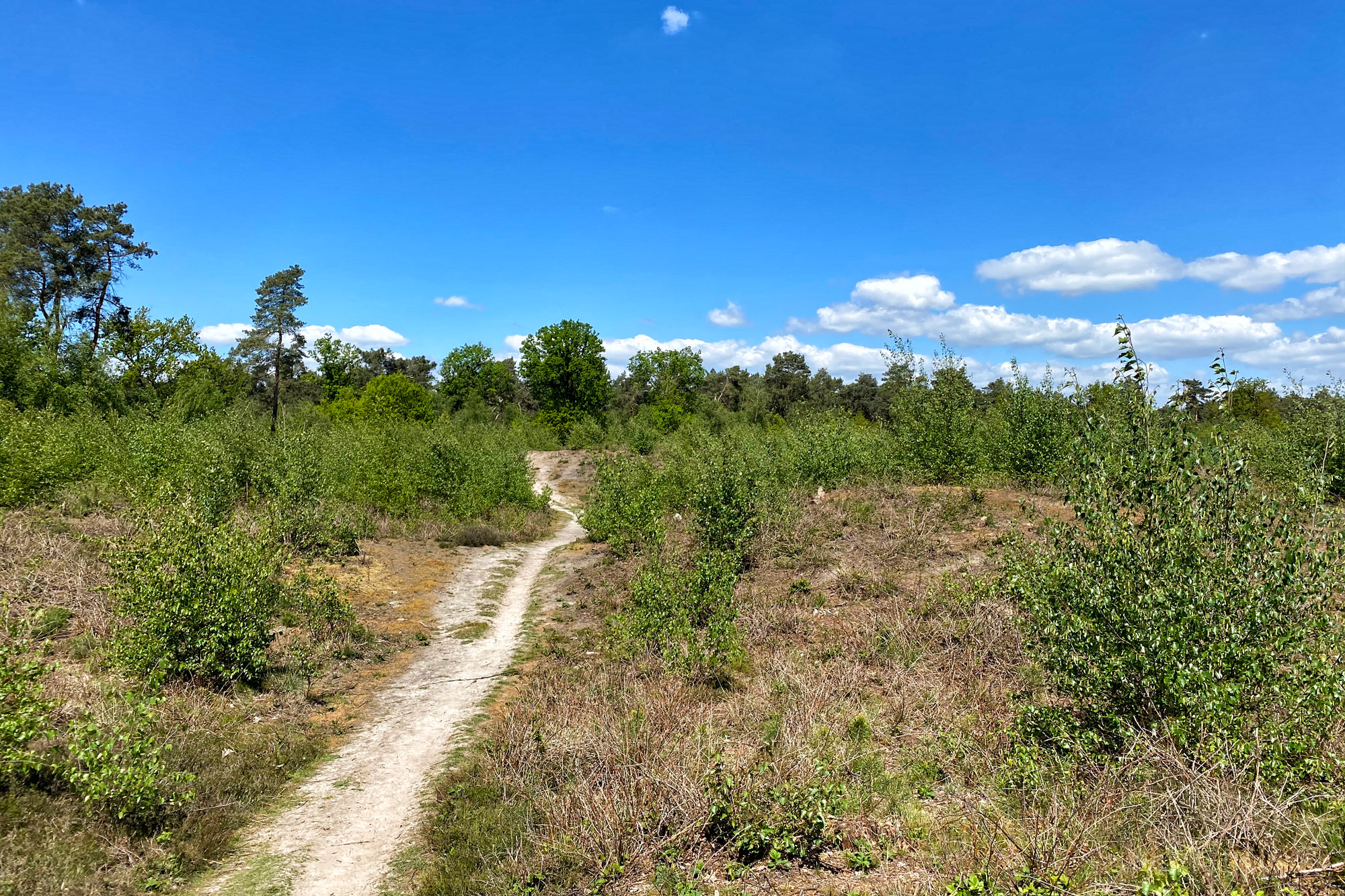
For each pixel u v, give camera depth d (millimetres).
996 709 7016
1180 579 5273
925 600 10328
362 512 19750
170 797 5871
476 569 17188
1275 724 4996
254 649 8742
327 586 12016
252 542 9688
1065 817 4703
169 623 8070
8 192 39781
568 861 4926
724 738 6754
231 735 7422
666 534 15656
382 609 13211
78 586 9914
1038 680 7410
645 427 48219
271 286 47750
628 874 4820
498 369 75688
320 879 5211
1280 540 5539
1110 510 5691
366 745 7738
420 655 11000
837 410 20344
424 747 7664
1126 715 5566
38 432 14969
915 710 7285
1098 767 5363
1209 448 5520
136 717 6355
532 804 5867
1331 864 4086
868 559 12766
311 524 15812
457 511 22844
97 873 4789
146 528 9211
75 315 40094
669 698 7625
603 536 19500
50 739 6062
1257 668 4992
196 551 8453
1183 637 5082
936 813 5449
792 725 6676
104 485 15016
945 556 12484
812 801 5094
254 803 6320
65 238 39781
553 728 7156
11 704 5551
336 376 61281
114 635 8305
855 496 16375
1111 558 5551
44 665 5820
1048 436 15609
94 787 5215
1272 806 4371
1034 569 6172
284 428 19250
